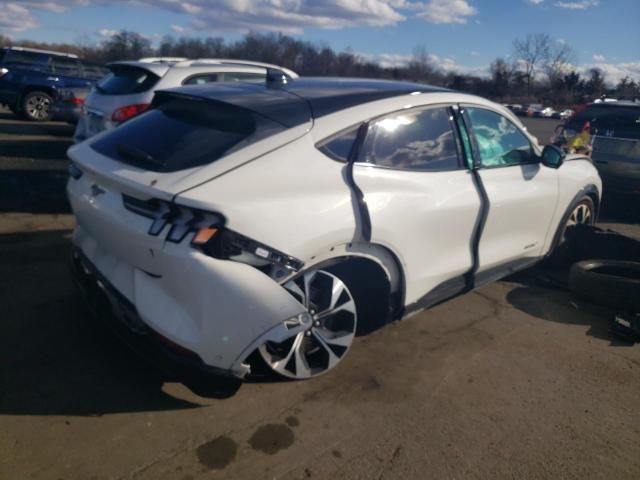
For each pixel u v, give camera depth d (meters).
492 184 3.87
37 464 2.35
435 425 2.81
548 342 3.77
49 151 9.59
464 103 3.80
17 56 14.07
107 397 2.83
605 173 7.94
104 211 2.77
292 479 2.39
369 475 2.44
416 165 3.38
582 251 4.98
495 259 4.07
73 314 3.63
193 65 7.14
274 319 2.46
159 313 2.54
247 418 2.76
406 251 3.26
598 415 2.98
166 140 2.87
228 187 2.52
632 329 3.82
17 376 2.94
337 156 2.96
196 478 2.35
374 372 3.24
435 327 3.87
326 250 2.84
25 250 4.68
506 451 2.66
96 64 15.16
